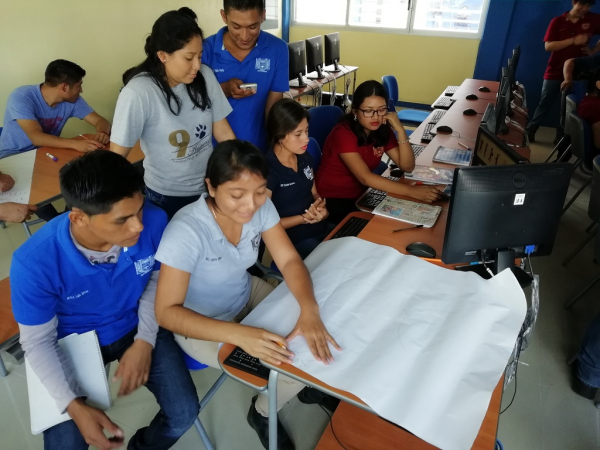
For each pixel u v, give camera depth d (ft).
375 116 6.46
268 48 7.14
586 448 5.23
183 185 5.78
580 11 13.98
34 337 3.50
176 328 3.50
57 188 6.27
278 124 5.46
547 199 3.86
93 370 3.66
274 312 3.59
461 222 3.78
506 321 3.36
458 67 19.48
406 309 3.50
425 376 2.91
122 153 4.99
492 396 3.01
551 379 6.19
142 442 4.28
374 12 20.26
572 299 7.54
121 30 12.59
